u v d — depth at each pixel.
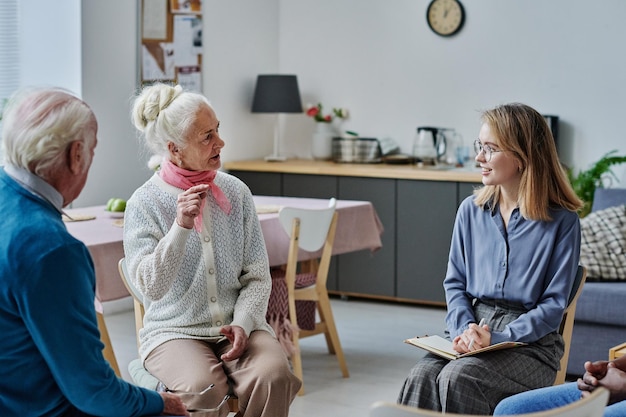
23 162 2.15
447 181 6.07
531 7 6.34
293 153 7.36
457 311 3.19
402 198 6.24
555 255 3.12
